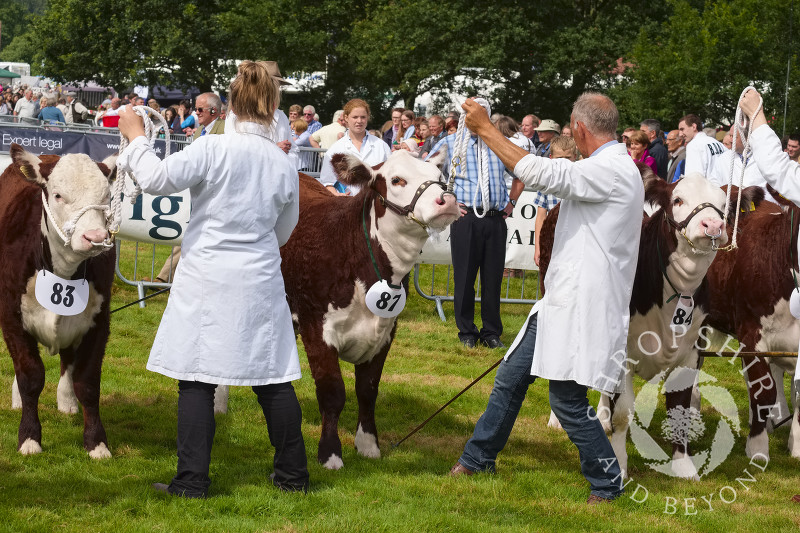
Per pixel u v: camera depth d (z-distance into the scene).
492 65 27.55
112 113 18.88
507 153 4.71
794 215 5.78
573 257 4.74
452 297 10.47
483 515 4.68
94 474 4.98
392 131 16.08
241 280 4.48
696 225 4.99
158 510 4.45
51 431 5.73
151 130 4.63
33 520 4.27
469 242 8.91
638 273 5.44
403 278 5.75
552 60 28.38
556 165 4.63
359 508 4.64
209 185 4.47
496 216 8.95
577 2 31.17
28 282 5.12
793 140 9.64
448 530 4.43
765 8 22.59
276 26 31.12
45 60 34.12
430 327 9.80
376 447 5.69
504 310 10.99
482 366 8.31
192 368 4.47
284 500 4.68
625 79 27.89
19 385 5.27
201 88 33.31
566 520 4.65
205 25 31.86
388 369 8.06
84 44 33.16
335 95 32.34
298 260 5.39
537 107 29.92
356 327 5.36
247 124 4.67
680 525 4.70
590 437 4.89
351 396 7.11
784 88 20.44
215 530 4.24
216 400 6.43
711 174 9.19
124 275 11.12
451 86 29.70
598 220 4.70
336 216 5.39
